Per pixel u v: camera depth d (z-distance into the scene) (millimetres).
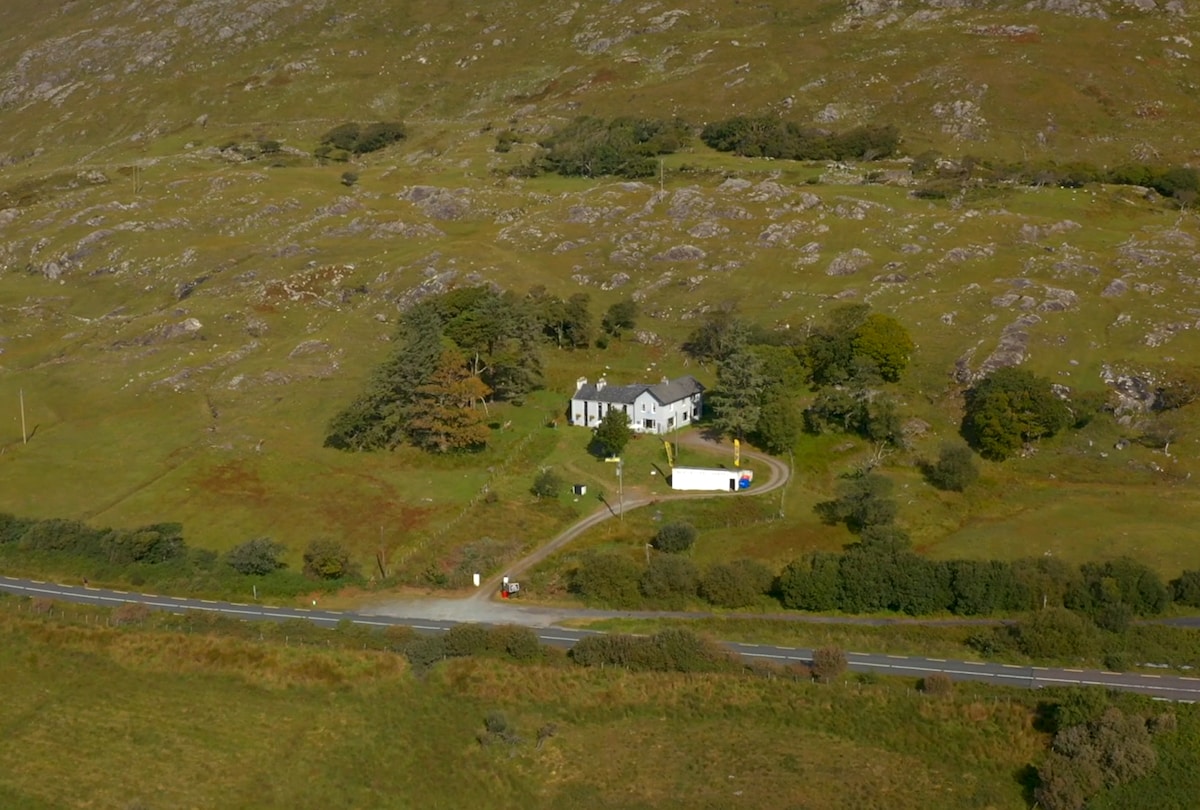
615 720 82562
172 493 121312
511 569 106562
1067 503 119938
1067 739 75250
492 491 120875
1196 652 89375
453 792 76375
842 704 82312
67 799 75188
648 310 171375
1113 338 148750
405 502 119625
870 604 97750
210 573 105188
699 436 136875
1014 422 129500
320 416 142750
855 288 169125
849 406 134375
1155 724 76625
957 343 149000
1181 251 175000
